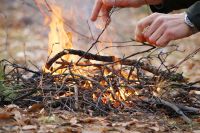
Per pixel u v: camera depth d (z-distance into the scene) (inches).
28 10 554.9
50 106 141.9
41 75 156.6
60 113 142.4
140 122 138.7
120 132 130.8
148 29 136.7
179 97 160.7
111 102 149.2
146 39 138.3
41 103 145.6
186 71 303.4
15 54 374.9
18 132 127.6
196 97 167.2
